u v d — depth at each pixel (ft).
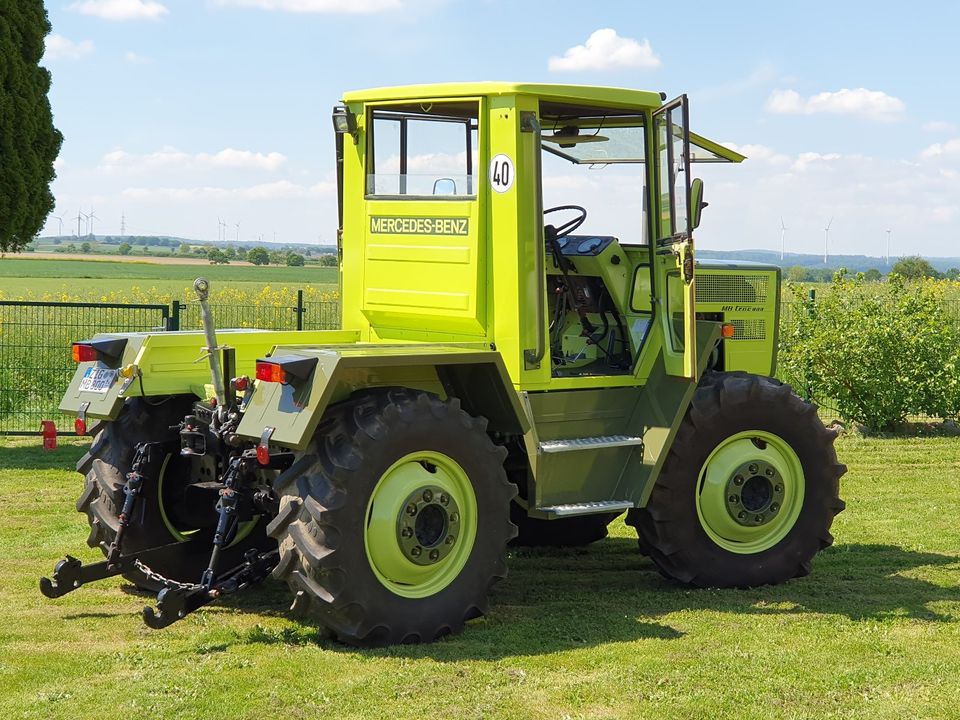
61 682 13.71
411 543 15.43
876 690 13.80
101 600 17.72
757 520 19.26
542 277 17.13
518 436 17.89
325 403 14.57
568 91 17.25
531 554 22.16
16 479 28.53
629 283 19.10
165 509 18.26
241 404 15.87
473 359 15.97
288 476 15.12
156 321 45.34
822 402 42.29
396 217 18.20
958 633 16.37
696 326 18.98
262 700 13.10
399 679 13.89
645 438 18.42
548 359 17.39
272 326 47.70
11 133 35.81
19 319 39.86
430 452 15.74
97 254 276.21
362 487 14.99
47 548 21.29
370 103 18.29
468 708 12.98
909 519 25.14
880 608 17.84
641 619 17.12
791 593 18.85
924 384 38.68
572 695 13.44
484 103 17.04
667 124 17.97
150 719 12.48
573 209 19.06
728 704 13.23
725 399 18.93
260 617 16.98
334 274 158.61
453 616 15.89
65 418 38.55
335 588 14.82
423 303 17.89
